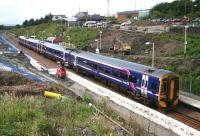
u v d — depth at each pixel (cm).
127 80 3259
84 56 4491
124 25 10056
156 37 6003
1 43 10619
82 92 3281
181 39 5472
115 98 2925
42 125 1554
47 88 3103
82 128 1716
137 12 14775
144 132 1939
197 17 9800
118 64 3494
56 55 5812
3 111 1709
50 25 13500
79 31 9325
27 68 5038
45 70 4800
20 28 17675
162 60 4447
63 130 1605
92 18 14475
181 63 4138
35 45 7844
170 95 2769
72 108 2089
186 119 2527
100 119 1897
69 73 4478
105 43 6975
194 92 3319
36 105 1992
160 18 11312
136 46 6028
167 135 2058
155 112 2412
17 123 1599
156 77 2781
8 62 5731
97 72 4006
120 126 1919
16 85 3456
